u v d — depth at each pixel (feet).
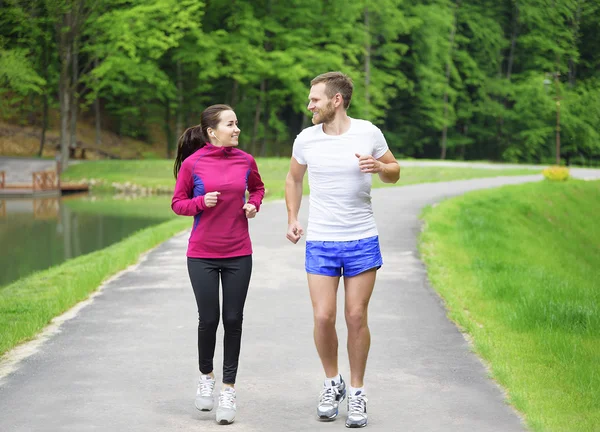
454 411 15.56
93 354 20.01
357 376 15.11
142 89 155.33
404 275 32.30
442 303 26.58
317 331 15.40
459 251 41.37
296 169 15.75
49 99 157.28
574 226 88.38
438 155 207.92
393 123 198.39
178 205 15.46
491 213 68.85
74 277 32.27
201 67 155.84
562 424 14.34
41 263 49.16
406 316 24.54
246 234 15.78
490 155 205.98
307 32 154.51
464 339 21.59
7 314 24.73
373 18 175.11
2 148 157.69
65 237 62.64
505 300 27.43
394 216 55.72
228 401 15.06
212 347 15.76
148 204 94.22
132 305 26.30
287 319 23.97
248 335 21.94
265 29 157.79
